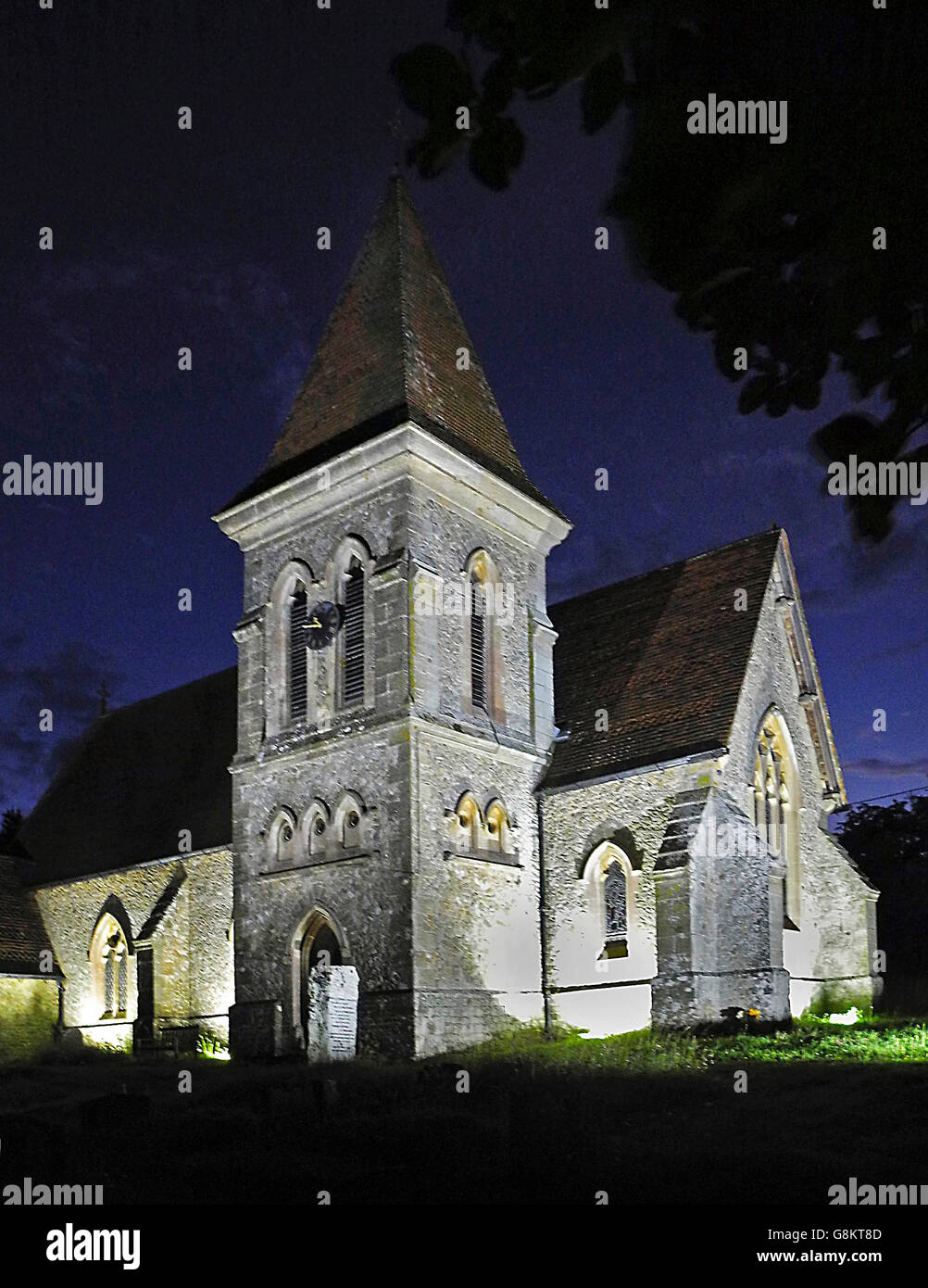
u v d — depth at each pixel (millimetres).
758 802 30328
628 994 28234
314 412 33969
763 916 27047
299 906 29891
